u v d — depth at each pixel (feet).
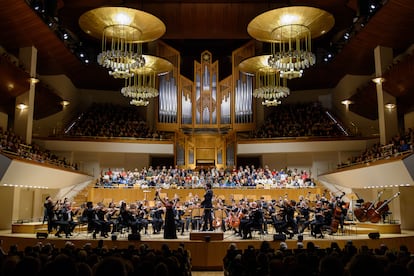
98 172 86.28
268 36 54.24
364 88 75.82
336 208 48.21
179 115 90.22
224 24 83.61
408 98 67.15
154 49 89.51
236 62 91.97
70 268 13.05
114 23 50.65
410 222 61.05
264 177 74.02
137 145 85.05
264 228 50.98
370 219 54.54
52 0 69.82
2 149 51.24
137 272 14.89
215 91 91.81
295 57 50.62
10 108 69.51
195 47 101.81
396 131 66.69
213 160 88.89
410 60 57.88
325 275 13.80
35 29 64.34
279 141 85.56
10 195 60.39
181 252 25.71
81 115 91.81
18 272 13.79
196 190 71.00
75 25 84.17
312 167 87.71
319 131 86.28
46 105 80.48
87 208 46.29
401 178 53.98
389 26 63.00
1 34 62.90
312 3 75.72
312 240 43.01
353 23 75.66
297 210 49.37
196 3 79.36
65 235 48.37
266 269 19.42
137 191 71.87
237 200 66.33
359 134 85.76
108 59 51.72
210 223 49.65
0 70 57.21
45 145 82.12
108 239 44.29
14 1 56.18
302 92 98.48
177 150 87.76
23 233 51.55
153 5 79.46
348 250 24.50
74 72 86.63
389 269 13.50
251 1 78.74
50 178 64.69
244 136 90.58
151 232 53.98
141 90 60.44
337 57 81.35
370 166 59.06
